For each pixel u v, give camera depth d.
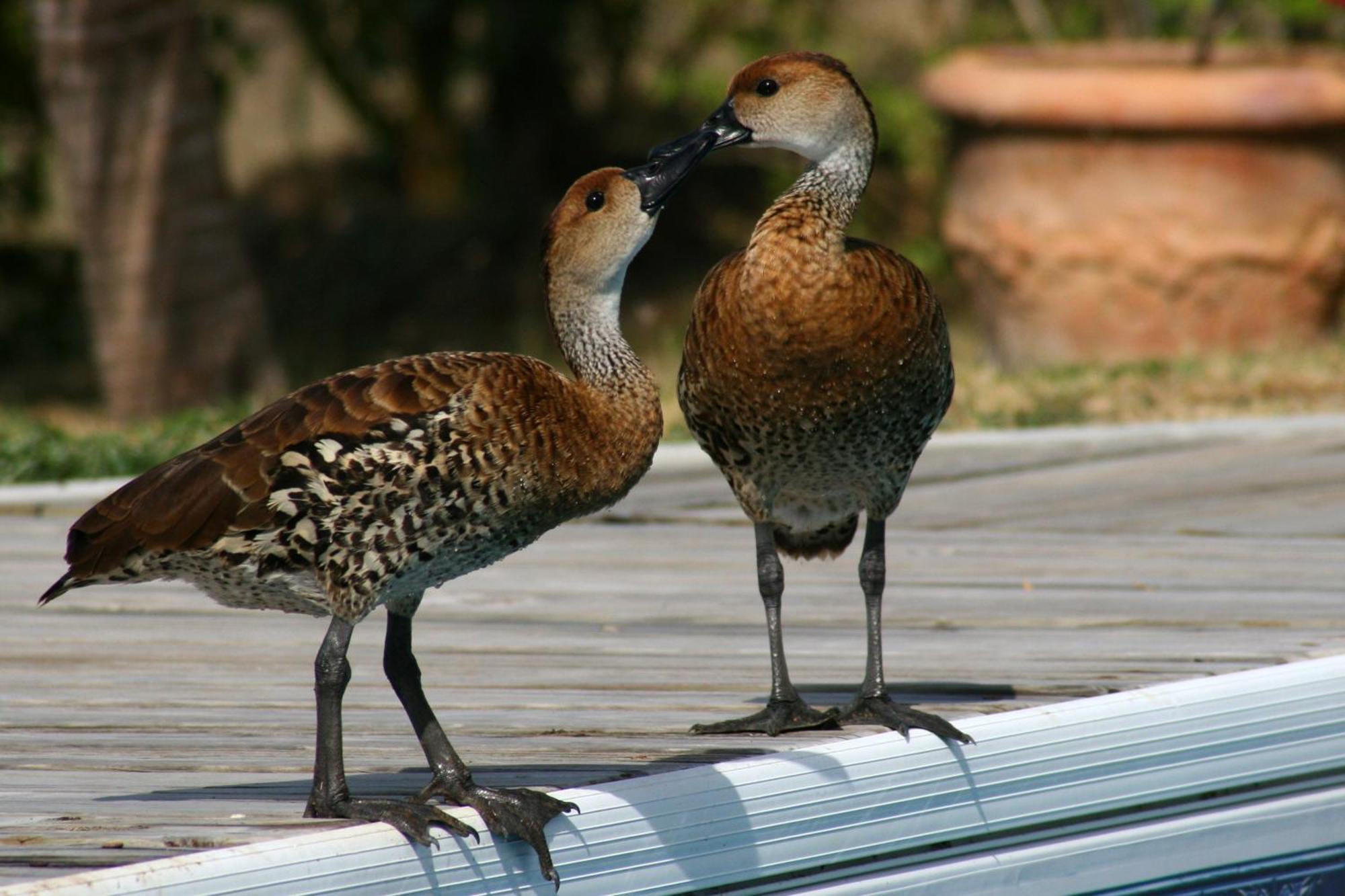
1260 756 7.69
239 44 30.48
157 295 23.34
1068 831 7.43
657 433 6.95
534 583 11.27
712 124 8.27
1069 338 20.80
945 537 12.16
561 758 7.49
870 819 7.07
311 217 33.25
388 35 32.34
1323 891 7.93
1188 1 24.98
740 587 11.12
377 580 6.30
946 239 22.25
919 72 30.06
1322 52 22.39
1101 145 20.02
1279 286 19.95
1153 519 12.44
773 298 7.89
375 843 6.21
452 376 6.38
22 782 7.24
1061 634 9.70
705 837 6.77
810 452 8.16
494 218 31.94
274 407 6.36
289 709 8.54
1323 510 12.47
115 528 6.18
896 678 8.83
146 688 8.95
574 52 33.09
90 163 23.09
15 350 29.98
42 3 22.72
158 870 5.84
